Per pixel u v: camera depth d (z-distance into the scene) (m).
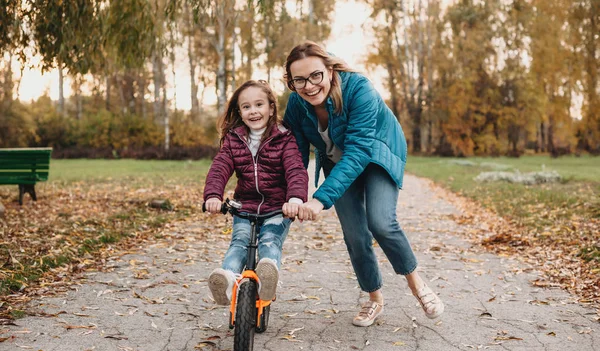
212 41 25.66
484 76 41.03
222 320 3.98
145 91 51.22
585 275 5.21
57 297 4.45
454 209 10.78
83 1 8.50
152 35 9.87
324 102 3.30
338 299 4.56
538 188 13.16
